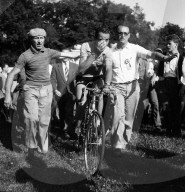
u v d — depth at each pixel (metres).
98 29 4.37
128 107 4.82
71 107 5.38
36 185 3.70
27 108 4.56
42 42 4.60
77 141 4.72
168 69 5.83
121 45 4.70
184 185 3.66
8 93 4.61
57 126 6.38
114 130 4.61
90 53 4.40
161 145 5.28
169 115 6.00
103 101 4.64
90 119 4.16
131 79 4.71
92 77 4.46
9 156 4.56
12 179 3.84
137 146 5.15
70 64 4.93
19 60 4.59
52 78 5.23
